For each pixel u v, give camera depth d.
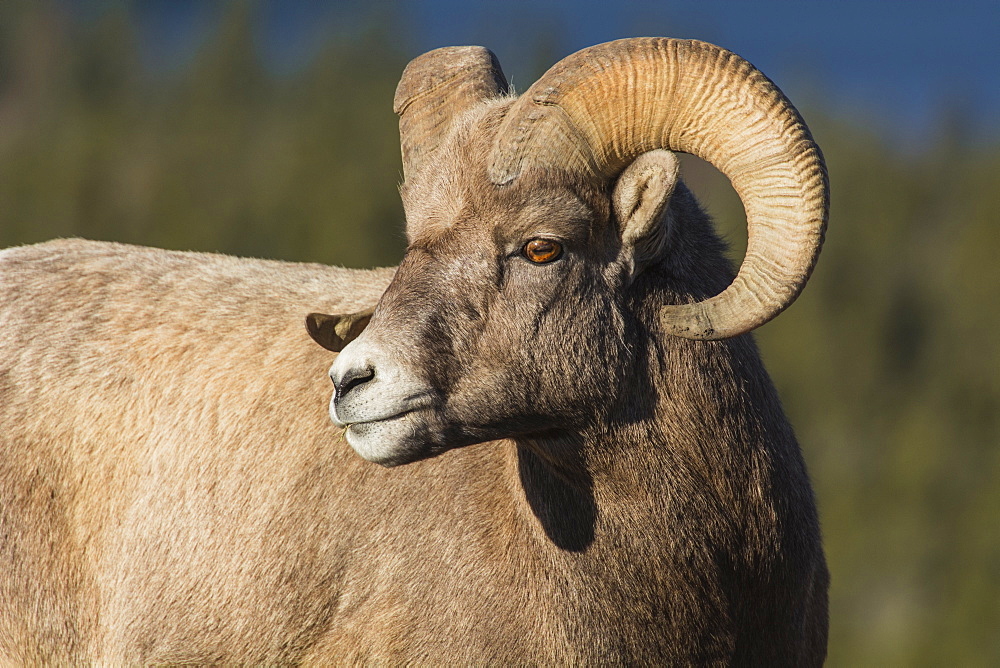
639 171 17.84
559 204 17.77
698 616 19.17
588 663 19.44
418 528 20.47
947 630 141.50
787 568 19.58
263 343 22.16
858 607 151.12
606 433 18.73
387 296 18.05
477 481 20.52
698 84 17.41
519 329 17.92
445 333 17.77
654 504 18.95
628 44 17.73
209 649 21.36
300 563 20.91
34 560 21.92
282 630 21.00
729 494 18.97
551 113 17.69
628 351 18.48
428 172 18.84
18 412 22.05
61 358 22.36
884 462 185.25
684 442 18.80
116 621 21.77
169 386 22.00
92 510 21.88
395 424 17.73
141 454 21.78
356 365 17.59
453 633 19.97
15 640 22.16
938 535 163.62
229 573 21.16
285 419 21.45
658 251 18.61
